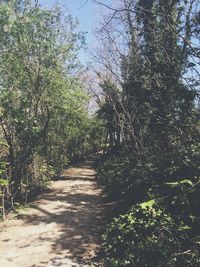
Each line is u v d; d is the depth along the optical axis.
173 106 10.44
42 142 15.59
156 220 7.30
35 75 14.93
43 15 14.29
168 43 10.05
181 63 9.77
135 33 12.14
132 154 14.57
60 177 22.72
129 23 9.57
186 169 8.70
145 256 6.64
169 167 9.49
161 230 7.07
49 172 19.02
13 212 12.22
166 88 10.85
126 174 13.27
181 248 6.66
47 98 16.39
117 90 16.28
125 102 14.91
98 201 14.41
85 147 37.50
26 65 14.59
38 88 15.12
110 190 14.85
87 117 32.03
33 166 16.25
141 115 13.27
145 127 12.97
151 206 7.70
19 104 14.05
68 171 27.06
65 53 15.45
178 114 10.16
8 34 13.69
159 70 11.12
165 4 9.03
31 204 13.54
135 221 7.63
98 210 12.71
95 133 36.69
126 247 7.20
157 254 6.59
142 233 7.17
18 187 13.79
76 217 11.73
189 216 7.13
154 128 12.26
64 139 23.67
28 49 14.37
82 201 14.45
